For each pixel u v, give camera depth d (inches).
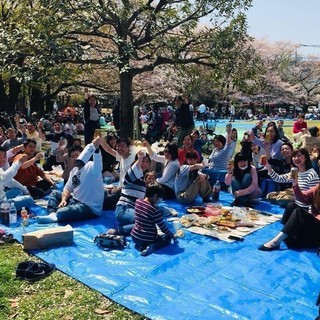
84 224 239.1
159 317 139.9
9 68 439.2
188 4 502.9
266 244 200.5
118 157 280.7
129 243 207.9
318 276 173.0
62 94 1408.7
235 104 1702.8
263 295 156.9
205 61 563.5
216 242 210.4
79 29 441.4
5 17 697.6
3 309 144.9
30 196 265.3
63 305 149.4
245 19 490.9
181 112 426.6
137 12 488.1
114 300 151.9
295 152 223.6
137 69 532.4
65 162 318.3
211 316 141.1
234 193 277.9
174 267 180.9
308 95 2098.9
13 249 202.5
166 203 284.4
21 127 445.4
